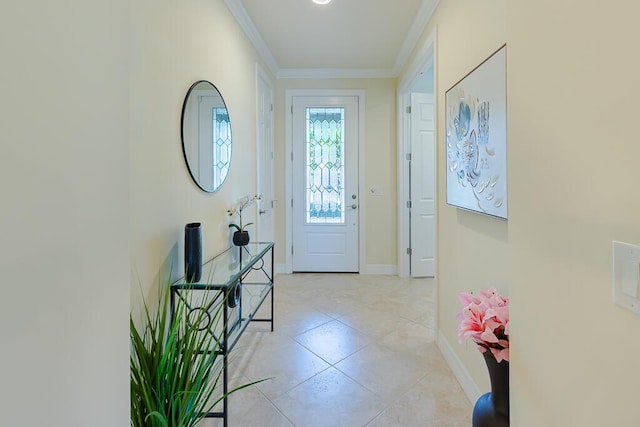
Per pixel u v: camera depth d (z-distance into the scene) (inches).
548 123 29.0
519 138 33.7
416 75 122.8
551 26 28.3
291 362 82.0
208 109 77.9
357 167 162.2
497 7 54.2
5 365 18.3
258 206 124.2
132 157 49.6
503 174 51.6
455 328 76.7
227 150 91.2
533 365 31.8
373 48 129.2
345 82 159.0
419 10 97.9
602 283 23.2
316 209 164.7
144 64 52.5
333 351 87.4
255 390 70.8
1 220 18.0
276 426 60.4
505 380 41.8
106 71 26.9
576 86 25.4
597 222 23.6
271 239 154.7
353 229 164.1
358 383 73.3
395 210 162.6
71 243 23.0
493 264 57.9
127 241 29.8
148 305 53.5
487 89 56.3
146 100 53.2
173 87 61.9
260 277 134.6
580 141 25.1
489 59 55.3
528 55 31.8
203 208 76.1
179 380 45.0
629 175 20.9
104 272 26.6
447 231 82.1
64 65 22.3
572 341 26.3
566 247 26.9
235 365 80.6
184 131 66.0
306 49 130.6
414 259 157.4
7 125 18.3
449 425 60.4
